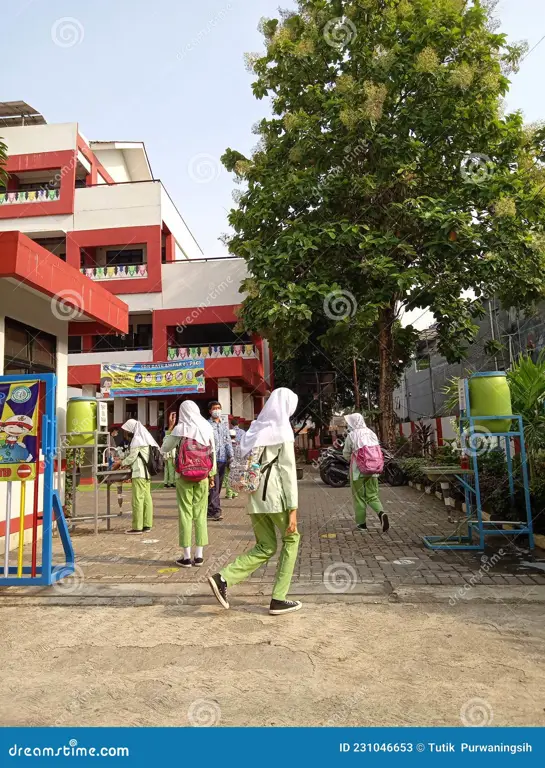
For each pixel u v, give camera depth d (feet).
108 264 84.58
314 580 18.08
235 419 79.10
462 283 50.98
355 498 27.30
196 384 68.33
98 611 15.57
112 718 9.61
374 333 58.59
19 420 17.88
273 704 9.88
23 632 13.97
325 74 51.44
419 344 92.63
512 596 15.85
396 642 12.62
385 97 45.85
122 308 33.04
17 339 27.20
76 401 28.71
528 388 25.89
